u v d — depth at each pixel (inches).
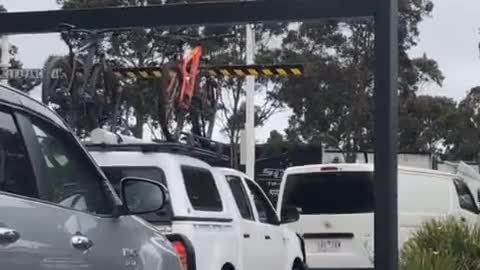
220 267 326.6
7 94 171.0
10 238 153.2
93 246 182.4
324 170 552.1
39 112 181.5
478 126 1667.1
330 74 1336.1
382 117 360.8
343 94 1347.2
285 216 460.1
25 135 172.9
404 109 1492.4
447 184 619.2
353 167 548.4
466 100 1679.4
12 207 158.7
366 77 1332.4
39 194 170.9
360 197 542.0
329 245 542.6
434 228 459.8
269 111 1376.7
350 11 366.3
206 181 338.3
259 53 1291.8
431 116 1558.8
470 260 432.5
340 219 541.6
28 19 404.8
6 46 791.1
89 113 451.5
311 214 548.7
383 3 361.4
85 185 192.7
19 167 167.5
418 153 1494.8
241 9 380.2
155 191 306.2
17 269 154.2
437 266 414.0
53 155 182.5
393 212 358.9
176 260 222.1
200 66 551.2
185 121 480.1
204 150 349.4
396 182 361.1
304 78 1333.7
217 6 382.0
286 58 1305.4
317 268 541.0
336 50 1339.8
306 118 1387.8
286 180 562.9
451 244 443.2
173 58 527.2
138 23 392.2
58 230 170.2
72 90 441.7
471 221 590.6
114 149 321.4
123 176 315.3
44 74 434.0
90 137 363.3
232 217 348.2
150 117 895.7
